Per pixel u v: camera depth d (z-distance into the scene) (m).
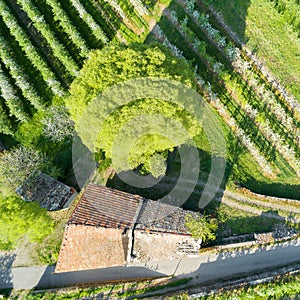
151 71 32.41
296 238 38.47
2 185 39.03
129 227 35.25
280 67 41.50
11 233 34.38
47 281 38.84
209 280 38.03
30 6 41.12
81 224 35.03
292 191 39.81
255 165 40.41
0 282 38.88
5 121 40.69
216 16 42.72
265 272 37.62
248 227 38.88
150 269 38.41
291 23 41.66
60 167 40.12
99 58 33.69
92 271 38.84
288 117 40.66
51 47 42.53
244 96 41.12
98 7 43.31
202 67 41.94
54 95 42.03
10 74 42.19
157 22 42.84
